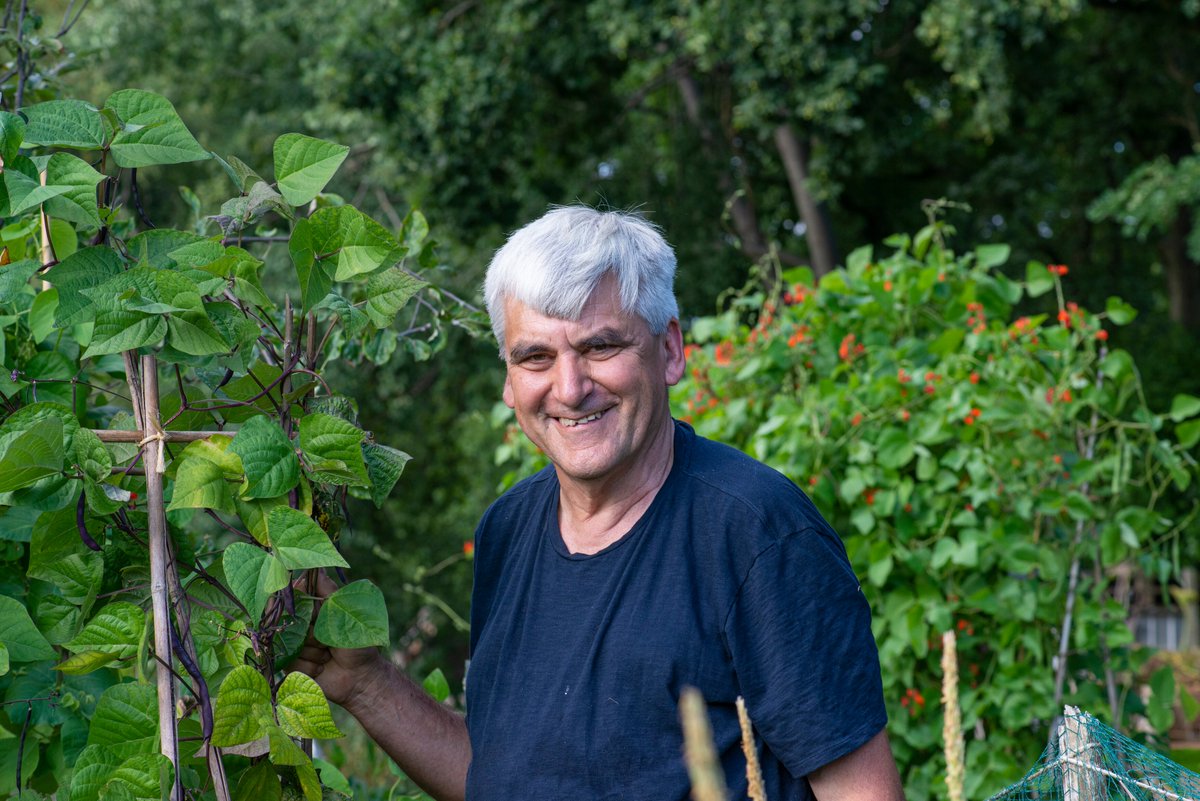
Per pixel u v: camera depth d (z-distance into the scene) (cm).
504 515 197
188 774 169
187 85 1402
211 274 170
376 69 1070
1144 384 1291
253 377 175
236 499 169
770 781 164
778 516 166
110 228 173
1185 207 1499
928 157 1447
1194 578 1133
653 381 174
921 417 390
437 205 1123
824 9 979
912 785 395
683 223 1219
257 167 1306
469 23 1143
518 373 176
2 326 199
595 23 1055
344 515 184
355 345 257
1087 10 1415
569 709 168
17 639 174
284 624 177
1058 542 390
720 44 1006
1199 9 1143
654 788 161
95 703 198
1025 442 386
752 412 439
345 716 493
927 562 392
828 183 1080
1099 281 1435
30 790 178
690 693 73
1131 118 1441
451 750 201
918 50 1256
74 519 172
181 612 169
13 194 165
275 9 1330
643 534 172
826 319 435
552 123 1238
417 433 1328
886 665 393
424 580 1260
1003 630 381
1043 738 389
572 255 168
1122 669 391
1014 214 1392
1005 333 406
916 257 453
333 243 172
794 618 161
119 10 1338
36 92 270
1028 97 1372
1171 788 178
